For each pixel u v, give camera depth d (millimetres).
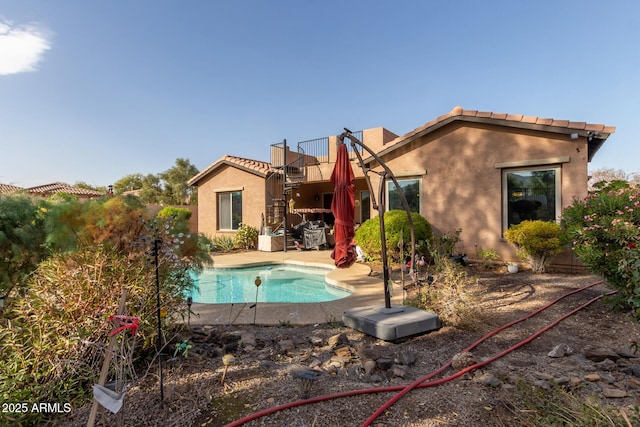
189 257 4172
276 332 4211
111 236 3553
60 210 3432
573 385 2613
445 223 9289
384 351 3480
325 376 2926
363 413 2342
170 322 3469
